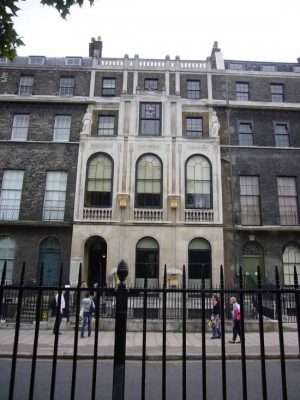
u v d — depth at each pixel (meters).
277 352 12.45
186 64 30.14
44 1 6.52
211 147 26.58
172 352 12.30
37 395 7.27
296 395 7.55
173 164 26.06
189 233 24.70
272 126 28.86
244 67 32.38
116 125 27.91
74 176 26.72
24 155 27.11
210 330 17.27
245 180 27.47
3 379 8.53
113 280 23.56
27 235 25.44
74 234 24.44
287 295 20.23
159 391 7.85
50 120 28.11
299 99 29.81
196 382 8.72
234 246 25.64
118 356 3.95
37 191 26.45
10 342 14.02
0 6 6.64
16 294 20.88
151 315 19.38
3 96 28.11
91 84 28.98
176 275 23.83
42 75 29.33
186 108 28.62
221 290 4.14
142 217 25.05
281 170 27.67
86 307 15.70
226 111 28.86
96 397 7.27
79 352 12.15
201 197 25.83
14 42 7.02
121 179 25.61
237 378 9.17
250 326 17.64
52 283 24.23
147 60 30.08
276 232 26.12
